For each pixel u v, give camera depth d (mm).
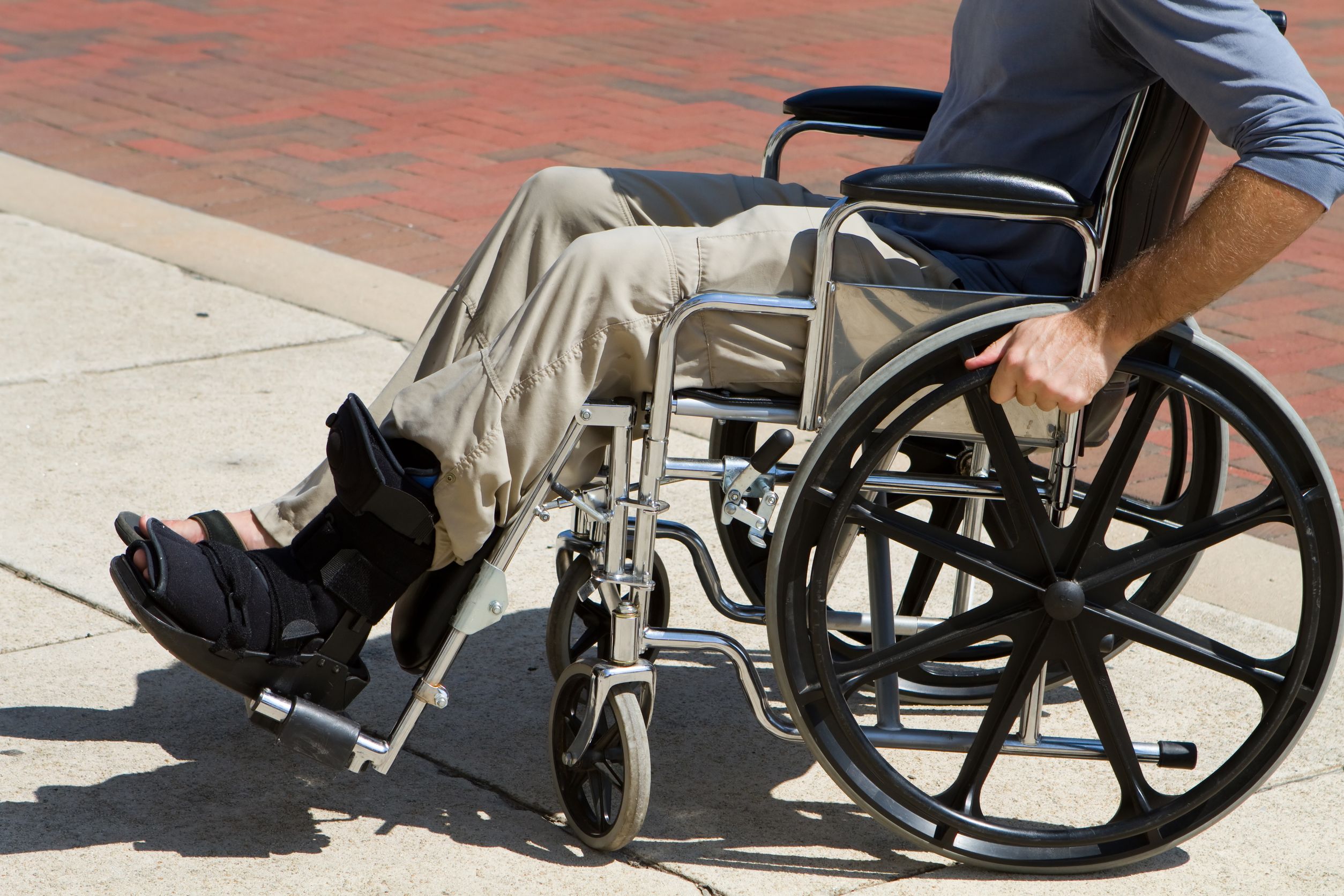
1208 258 6016
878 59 28141
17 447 10914
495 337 6926
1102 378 6246
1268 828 7258
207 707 7945
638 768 6535
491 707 8148
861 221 7004
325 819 6977
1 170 18609
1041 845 6793
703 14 32844
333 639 6586
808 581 6602
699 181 7293
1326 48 30016
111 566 6383
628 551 7203
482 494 6438
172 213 17141
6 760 7285
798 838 7082
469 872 6605
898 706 7457
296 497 6996
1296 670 6672
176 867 6516
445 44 28500
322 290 14852
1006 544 8234
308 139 21219
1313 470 6531
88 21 29312
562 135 21953
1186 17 6125
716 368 6711
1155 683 8703
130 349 13031
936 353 6367
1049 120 7105
